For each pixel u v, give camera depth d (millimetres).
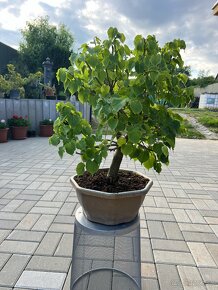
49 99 7957
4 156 4668
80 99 1187
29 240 1886
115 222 1164
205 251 1839
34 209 2396
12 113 6805
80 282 1402
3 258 1673
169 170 4102
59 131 1161
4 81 7730
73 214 2314
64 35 17141
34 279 1501
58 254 1732
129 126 1030
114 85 1156
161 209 2518
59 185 3088
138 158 1181
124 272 1477
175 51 1165
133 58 1077
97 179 1342
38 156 4742
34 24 16781
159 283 1509
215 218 2363
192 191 3078
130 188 1227
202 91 21484
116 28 1122
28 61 15945
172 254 1791
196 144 7164
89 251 1423
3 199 2617
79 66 1197
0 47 14086
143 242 1927
